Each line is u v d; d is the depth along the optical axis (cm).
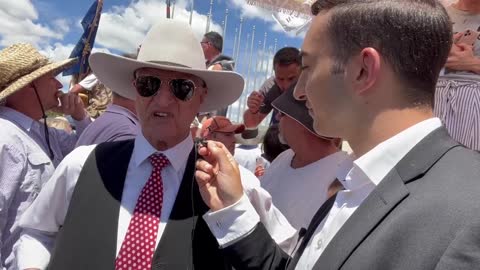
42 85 284
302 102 234
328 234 118
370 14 110
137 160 190
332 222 118
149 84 194
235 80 218
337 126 121
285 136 249
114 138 263
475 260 80
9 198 247
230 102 237
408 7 107
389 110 109
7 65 275
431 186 97
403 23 106
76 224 179
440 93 233
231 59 534
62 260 174
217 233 158
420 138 106
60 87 304
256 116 442
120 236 177
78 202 183
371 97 111
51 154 285
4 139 251
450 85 229
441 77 235
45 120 287
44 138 288
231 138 349
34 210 203
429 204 93
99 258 171
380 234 97
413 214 93
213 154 162
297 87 134
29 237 208
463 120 223
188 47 204
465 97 224
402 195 100
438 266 83
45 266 200
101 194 183
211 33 528
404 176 103
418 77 107
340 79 117
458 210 88
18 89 267
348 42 113
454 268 81
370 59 109
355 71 113
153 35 206
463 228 85
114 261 171
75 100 319
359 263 97
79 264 172
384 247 94
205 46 519
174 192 186
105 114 282
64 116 400
